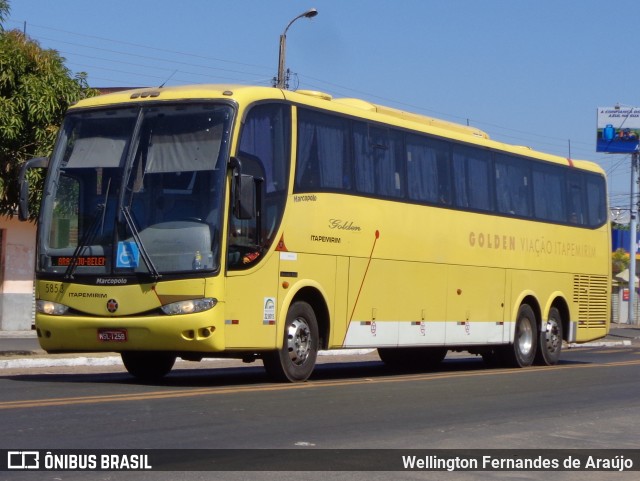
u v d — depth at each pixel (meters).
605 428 12.68
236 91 15.41
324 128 17.19
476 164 21.47
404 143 19.30
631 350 36.06
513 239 22.52
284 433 11.02
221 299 14.73
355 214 17.78
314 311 17.16
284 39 33.75
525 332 23.03
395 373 20.56
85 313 15.14
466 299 20.94
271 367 16.30
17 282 34.06
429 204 19.83
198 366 22.22
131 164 15.30
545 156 23.95
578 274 24.98
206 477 8.63
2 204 20.92
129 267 14.93
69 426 10.92
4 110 19.70
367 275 18.09
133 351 15.53
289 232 16.19
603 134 67.12
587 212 25.52
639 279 64.88
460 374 20.11
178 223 14.88
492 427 12.29
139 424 11.20
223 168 14.89
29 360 20.17
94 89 21.41
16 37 20.48
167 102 15.45
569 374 20.67
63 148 15.97
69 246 15.45
